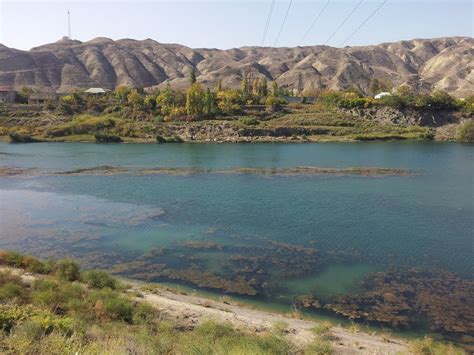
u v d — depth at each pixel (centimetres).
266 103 14750
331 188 5431
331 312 2264
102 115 13262
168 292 2406
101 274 2377
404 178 6203
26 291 2008
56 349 1179
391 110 13875
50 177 6041
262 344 1517
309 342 1733
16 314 1455
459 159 8275
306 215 4119
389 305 2352
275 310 2277
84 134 11488
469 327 2123
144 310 1897
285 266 2892
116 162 7544
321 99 16038
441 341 1981
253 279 2681
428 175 6469
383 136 11925
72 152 8925
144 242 3325
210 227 3716
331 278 2706
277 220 3938
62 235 3466
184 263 2927
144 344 1384
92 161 7644
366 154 8944
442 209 4406
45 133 11212
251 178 6069
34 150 9212
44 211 4181
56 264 2520
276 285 2598
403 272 2811
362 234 3569
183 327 1811
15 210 4206
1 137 11069
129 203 4531
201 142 11100
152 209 4284
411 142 11619
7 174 6234
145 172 6481
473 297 2462
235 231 3612
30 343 1210
